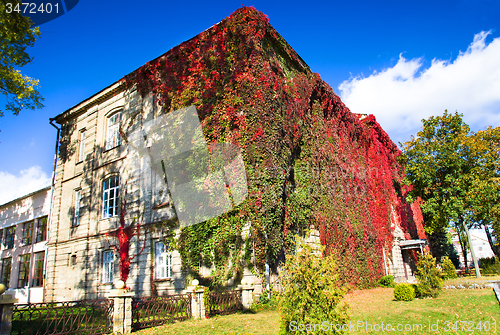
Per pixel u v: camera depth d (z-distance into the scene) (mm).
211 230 14547
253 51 15352
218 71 15992
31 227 27562
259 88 14828
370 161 27250
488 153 25453
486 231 31547
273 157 14352
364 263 20953
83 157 23344
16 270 27406
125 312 9102
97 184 21188
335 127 22109
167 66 18234
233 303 12000
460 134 24047
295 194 16172
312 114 19938
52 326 8836
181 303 10742
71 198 23078
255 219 13539
